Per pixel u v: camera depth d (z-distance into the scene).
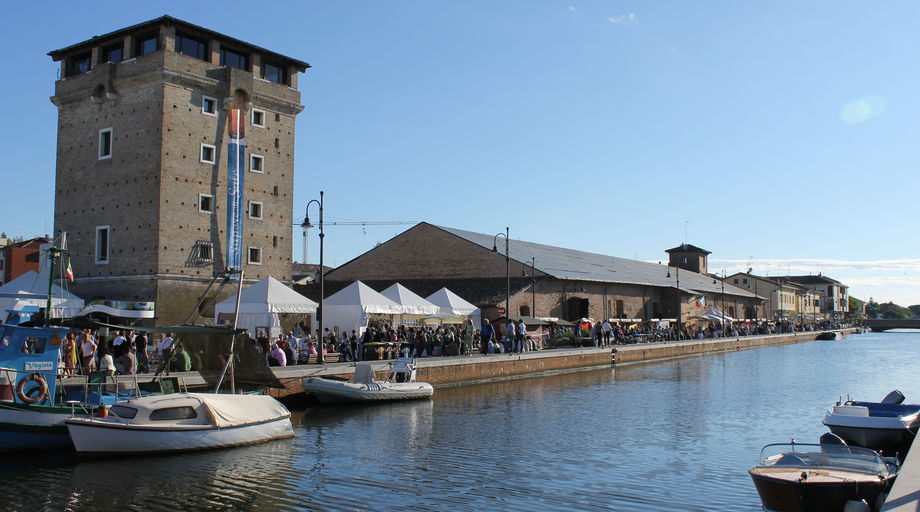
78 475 18.03
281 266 49.72
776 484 13.38
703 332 84.44
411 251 68.38
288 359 34.84
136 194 44.12
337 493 16.80
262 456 20.50
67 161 47.94
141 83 44.38
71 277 33.31
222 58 47.44
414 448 21.89
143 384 24.17
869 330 167.50
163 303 42.91
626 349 57.75
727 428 25.78
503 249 67.81
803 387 39.97
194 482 17.62
